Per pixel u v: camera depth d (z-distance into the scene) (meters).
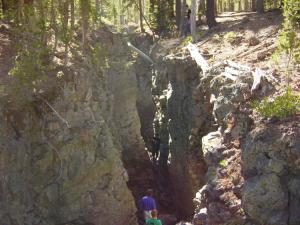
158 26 32.28
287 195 10.45
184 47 23.02
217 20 27.27
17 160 14.48
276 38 18.78
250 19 24.33
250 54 17.66
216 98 15.00
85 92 16.25
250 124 12.16
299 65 14.25
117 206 16.50
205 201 12.30
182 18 28.12
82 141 15.66
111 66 23.77
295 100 11.64
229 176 11.91
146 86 28.75
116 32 27.86
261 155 10.95
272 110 11.52
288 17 12.70
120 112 24.66
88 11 17.81
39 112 14.95
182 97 19.77
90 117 16.16
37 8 17.09
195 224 11.87
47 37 17.16
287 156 10.55
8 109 14.38
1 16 18.17
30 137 14.79
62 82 15.54
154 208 12.73
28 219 14.71
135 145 25.12
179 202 20.77
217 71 16.38
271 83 13.34
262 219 10.48
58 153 15.10
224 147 12.81
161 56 25.34
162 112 23.38
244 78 13.81
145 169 25.14
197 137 17.28
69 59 16.91
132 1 35.41
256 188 10.62
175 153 20.41
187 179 18.89
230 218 11.02
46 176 15.06
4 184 14.16
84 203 15.73
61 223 15.36
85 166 15.72
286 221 10.29
